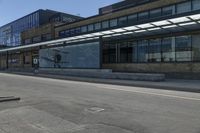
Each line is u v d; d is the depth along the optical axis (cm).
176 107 989
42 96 1338
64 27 4600
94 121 792
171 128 704
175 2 2739
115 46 3312
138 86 1852
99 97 1285
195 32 2444
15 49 5200
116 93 1437
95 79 2573
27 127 737
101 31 2708
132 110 945
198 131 674
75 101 1162
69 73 3297
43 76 3200
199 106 1005
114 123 764
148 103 1088
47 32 5094
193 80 2286
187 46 2520
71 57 3400
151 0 2998
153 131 680
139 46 3005
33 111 945
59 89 1673
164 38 2728
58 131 693
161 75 2236
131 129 701
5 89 1695
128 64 3034
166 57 2709
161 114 872
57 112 926
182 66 2455
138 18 3166
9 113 915
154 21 2183
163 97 1259
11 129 718
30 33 5750
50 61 3894
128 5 3641
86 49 3128
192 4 2595
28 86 1895
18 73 4125
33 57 5225
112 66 3262
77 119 820
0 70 5578
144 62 2841
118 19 3462
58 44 3694
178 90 1576
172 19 2092
